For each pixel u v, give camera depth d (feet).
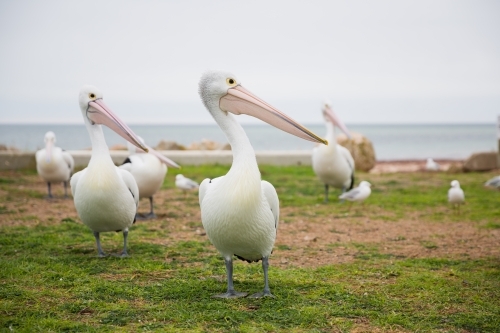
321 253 24.79
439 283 19.62
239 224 16.66
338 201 40.65
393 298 17.93
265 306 16.81
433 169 67.21
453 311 16.75
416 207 37.73
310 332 14.80
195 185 39.81
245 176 16.65
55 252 24.16
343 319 15.92
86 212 22.67
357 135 65.51
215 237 17.19
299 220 32.99
